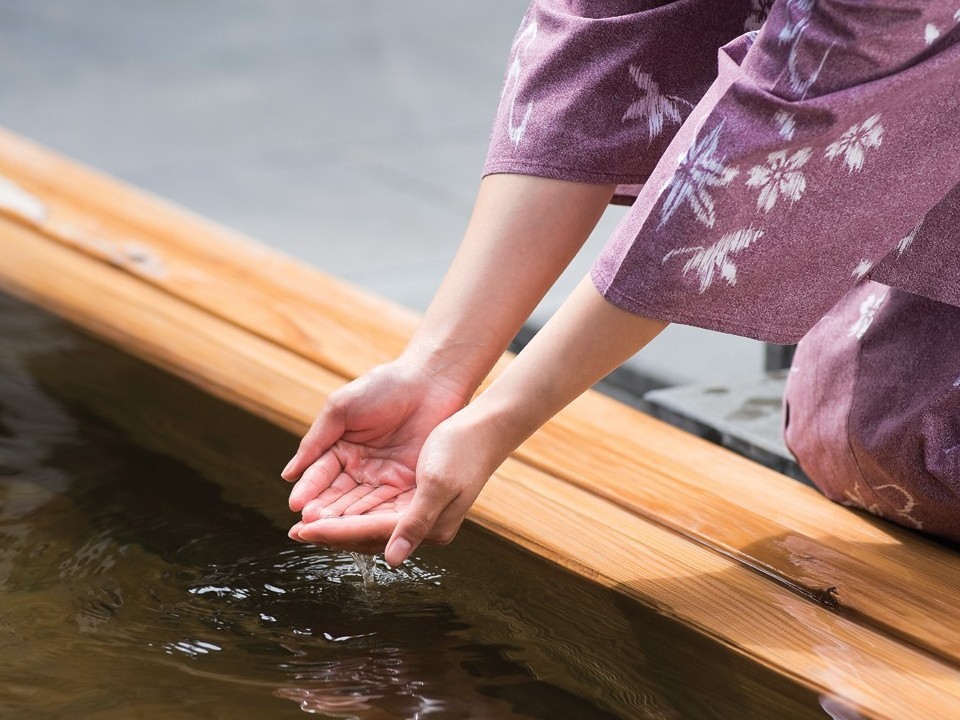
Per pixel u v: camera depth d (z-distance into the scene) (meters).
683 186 2.07
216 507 2.34
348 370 2.60
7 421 2.51
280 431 2.48
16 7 7.72
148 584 2.20
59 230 3.02
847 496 2.34
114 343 2.69
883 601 2.18
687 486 2.37
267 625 2.14
